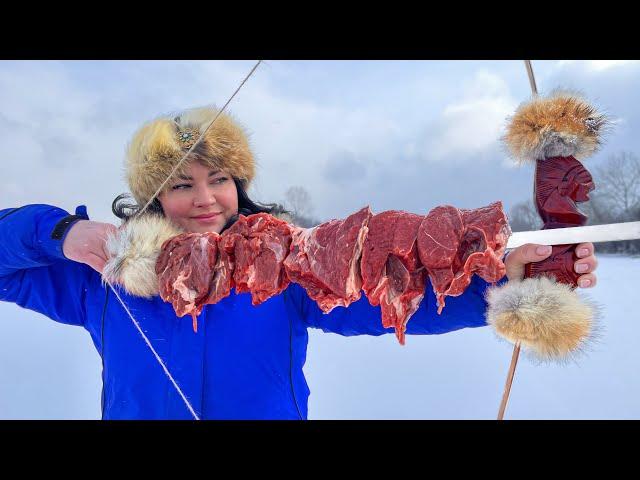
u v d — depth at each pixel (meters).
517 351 1.38
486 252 1.25
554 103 1.35
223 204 2.05
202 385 1.72
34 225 1.68
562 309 1.20
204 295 1.55
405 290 1.37
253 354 1.77
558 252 1.30
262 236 1.51
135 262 1.55
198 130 2.00
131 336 1.75
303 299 1.92
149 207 2.10
